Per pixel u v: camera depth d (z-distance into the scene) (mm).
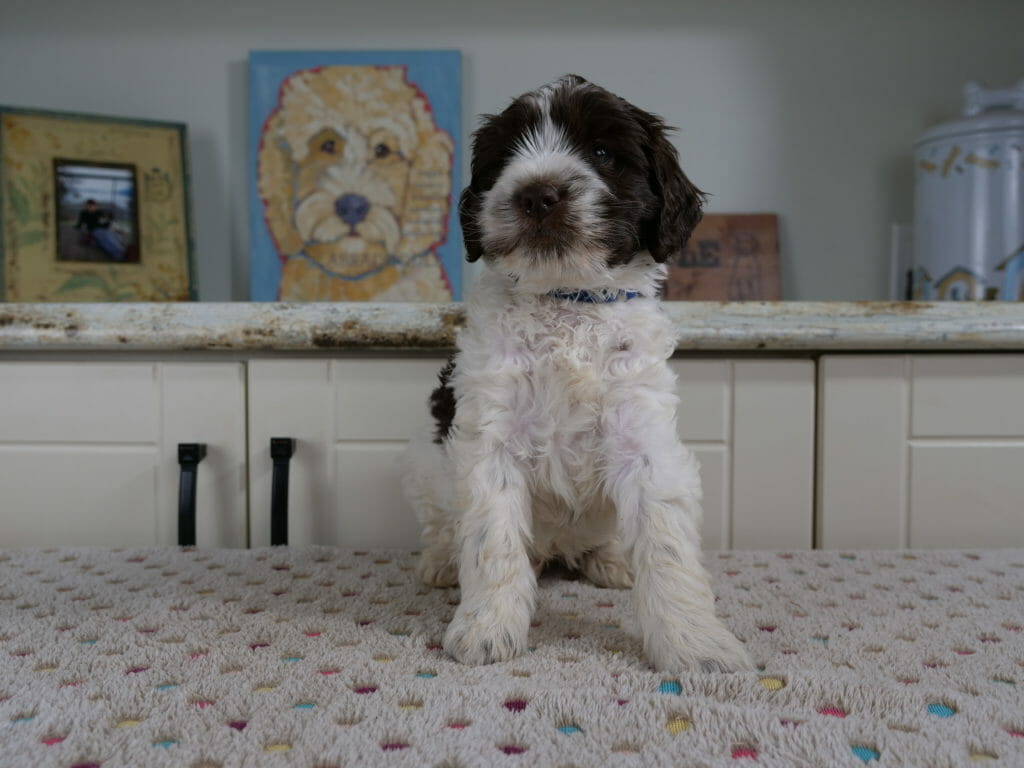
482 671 728
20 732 583
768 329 1172
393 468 1222
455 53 1848
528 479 924
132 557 1106
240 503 1227
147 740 572
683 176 955
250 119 1847
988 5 1876
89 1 1859
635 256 923
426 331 1171
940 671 707
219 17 1867
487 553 830
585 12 1877
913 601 918
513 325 903
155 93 1875
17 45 1860
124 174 1796
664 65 1887
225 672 713
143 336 1169
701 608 786
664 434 873
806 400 1217
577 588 1035
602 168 905
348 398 1217
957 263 1682
